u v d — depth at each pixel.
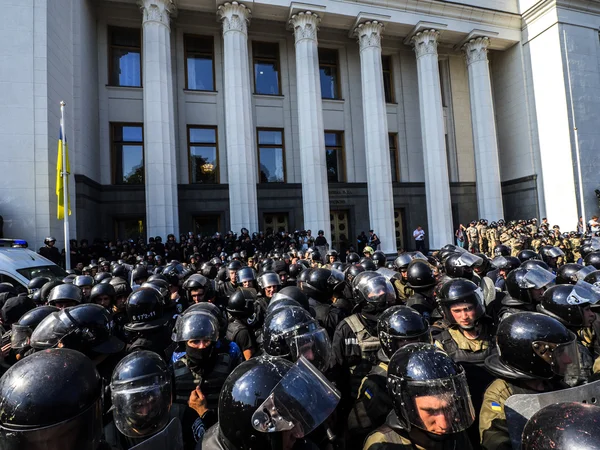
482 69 20.31
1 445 1.24
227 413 1.47
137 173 17.48
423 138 19.34
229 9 16.31
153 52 15.16
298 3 16.88
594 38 20.66
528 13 20.94
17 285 7.00
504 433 1.96
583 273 4.46
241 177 15.77
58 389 1.28
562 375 1.95
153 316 3.39
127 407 1.72
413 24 19.02
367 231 20.36
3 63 12.27
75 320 2.56
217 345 3.07
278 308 2.62
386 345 2.51
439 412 1.65
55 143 12.98
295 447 1.59
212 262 8.95
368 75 18.20
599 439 1.05
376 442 1.93
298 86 17.31
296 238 15.48
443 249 7.91
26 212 12.08
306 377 1.58
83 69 15.17
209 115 18.47
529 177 21.14
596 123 20.12
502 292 4.51
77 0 14.90
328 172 20.30
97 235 16.14
